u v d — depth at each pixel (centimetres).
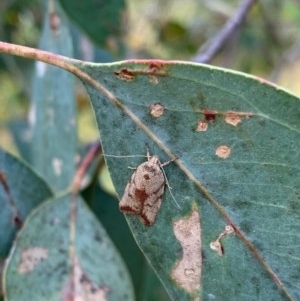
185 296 10
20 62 28
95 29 17
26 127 23
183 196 10
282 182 10
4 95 37
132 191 10
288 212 10
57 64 10
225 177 10
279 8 32
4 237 13
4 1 28
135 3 35
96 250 13
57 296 12
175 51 34
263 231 10
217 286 10
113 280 13
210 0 32
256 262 10
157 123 10
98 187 15
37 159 17
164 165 10
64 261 12
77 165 16
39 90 17
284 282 10
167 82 10
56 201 13
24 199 13
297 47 32
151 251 10
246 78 10
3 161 13
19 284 12
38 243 12
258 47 33
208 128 10
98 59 22
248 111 10
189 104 10
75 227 13
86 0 17
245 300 10
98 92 10
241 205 10
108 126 10
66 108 16
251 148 10
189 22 35
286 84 36
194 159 10
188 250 10
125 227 15
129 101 10
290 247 10
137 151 10
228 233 10
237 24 20
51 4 17
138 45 33
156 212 10
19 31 29
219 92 10
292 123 10
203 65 10
